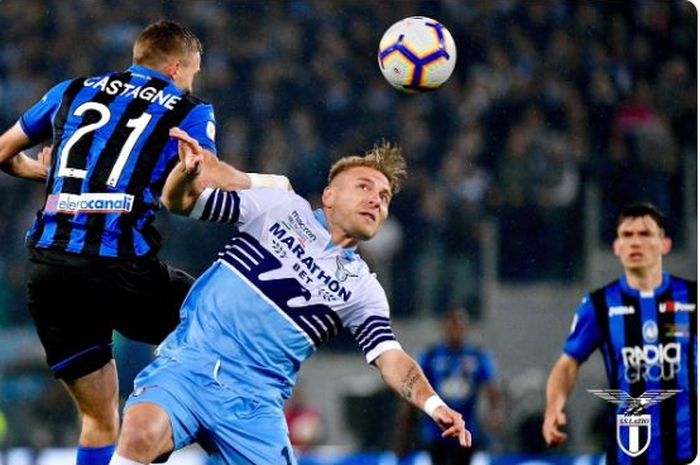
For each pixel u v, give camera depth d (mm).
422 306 57156
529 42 72250
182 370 20234
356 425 53938
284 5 74375
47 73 72188
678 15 72688
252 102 70062
